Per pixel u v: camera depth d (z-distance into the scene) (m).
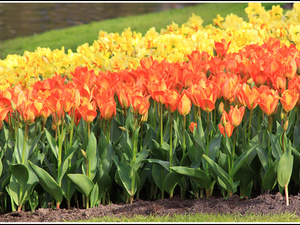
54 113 5.94
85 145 5.87
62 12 35.59
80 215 5.80
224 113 5.59
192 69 6.95
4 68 8.95
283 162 5.61
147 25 24.64
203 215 5.66
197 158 6.02
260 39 11.34
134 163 5.86
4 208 6.27
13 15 33.84
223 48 8.29
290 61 6.44
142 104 5.56
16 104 5.69
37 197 6.14
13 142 6.08
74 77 6.88
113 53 10.19
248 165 5.91
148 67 7.32
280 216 5.52
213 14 25.58
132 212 5.85
